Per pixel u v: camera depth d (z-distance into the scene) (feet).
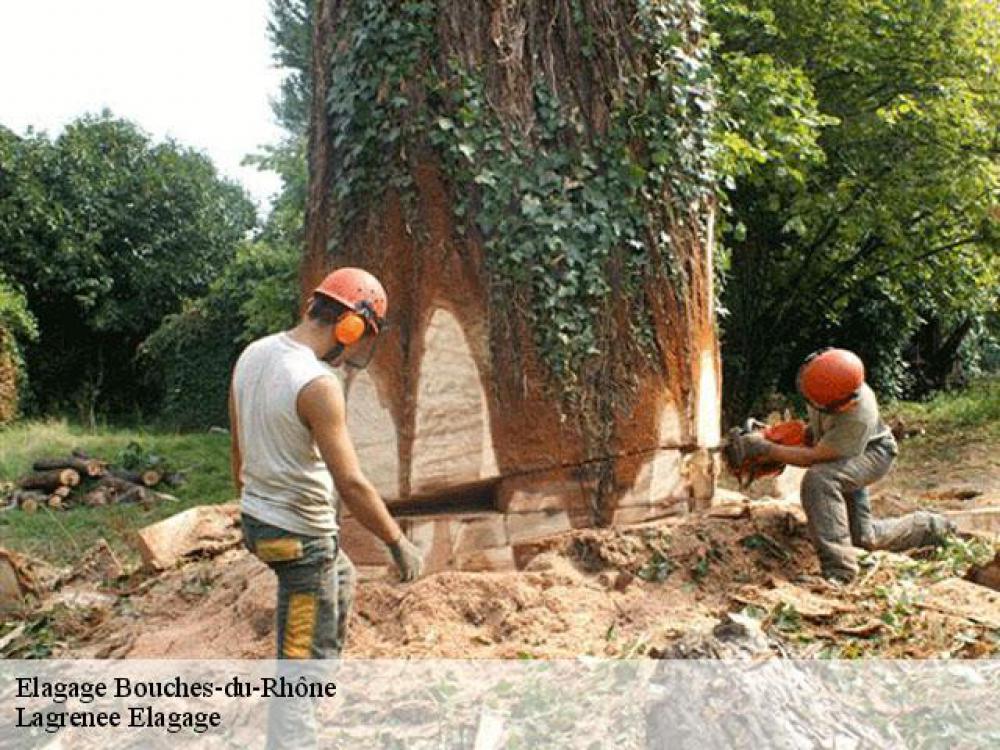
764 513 17.22
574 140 16.38
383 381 16.06
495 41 16.03
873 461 16.56
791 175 36.91
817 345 58.44
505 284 15.93
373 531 10.61
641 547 15.99
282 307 43.24
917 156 41.60
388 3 16.01
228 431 63.52
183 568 20.15
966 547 17.52
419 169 15.97
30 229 73.51
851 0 39.65
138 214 78.59
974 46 40.83
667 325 17.11
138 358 76.74
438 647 13.75
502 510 16.21
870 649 12.94
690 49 17.99
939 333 67.00
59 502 37.99
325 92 17.06
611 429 16.61
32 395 67.00
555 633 14.12
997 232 44.86
